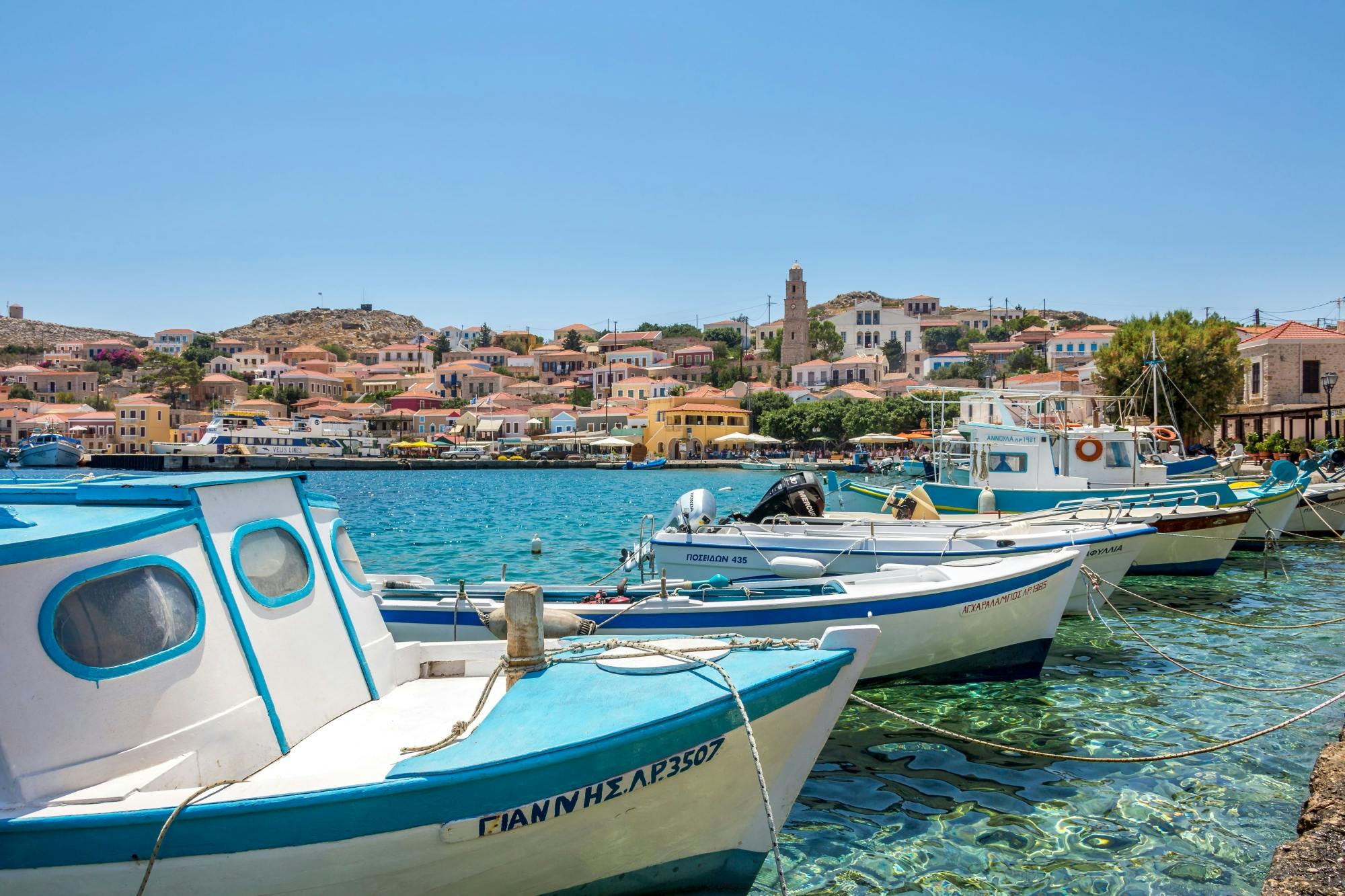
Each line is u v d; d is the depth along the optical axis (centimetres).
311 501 720
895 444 8125
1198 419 4341
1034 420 2509
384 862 521
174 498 580
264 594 610
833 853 730
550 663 660
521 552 2530
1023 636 1174
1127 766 902
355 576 742
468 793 527
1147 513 1870
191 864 485
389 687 725
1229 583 1956
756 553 1530
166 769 504
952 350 14925
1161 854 722
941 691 1141
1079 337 10838
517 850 560
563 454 9125
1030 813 798
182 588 547
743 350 15375
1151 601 1636
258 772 561
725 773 630
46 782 468
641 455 8969
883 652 1105
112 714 493
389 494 5228
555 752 545
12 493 591
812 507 1886
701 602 1064
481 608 1069
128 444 10781
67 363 17438
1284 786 846
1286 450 3816
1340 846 558
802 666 656
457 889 557
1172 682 1190
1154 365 3027
